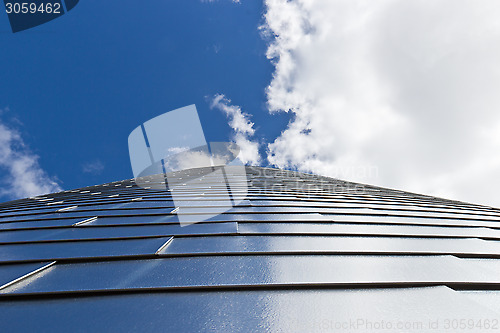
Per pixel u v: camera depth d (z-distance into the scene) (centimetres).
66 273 363
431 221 855
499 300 306
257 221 710
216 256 427
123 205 1060
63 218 823
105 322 252
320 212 891
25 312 269
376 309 274
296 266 383
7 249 491
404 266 389
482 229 763
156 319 256
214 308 276
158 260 411
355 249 468
